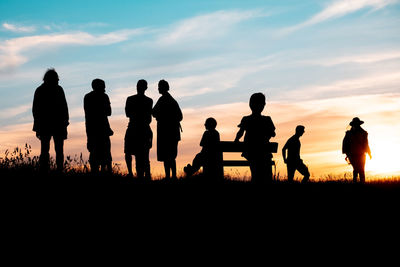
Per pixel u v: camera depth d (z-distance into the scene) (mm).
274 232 7832
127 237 7453
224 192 9688
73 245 7098
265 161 8992
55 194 9547
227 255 6918
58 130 11562
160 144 11703
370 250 7188
